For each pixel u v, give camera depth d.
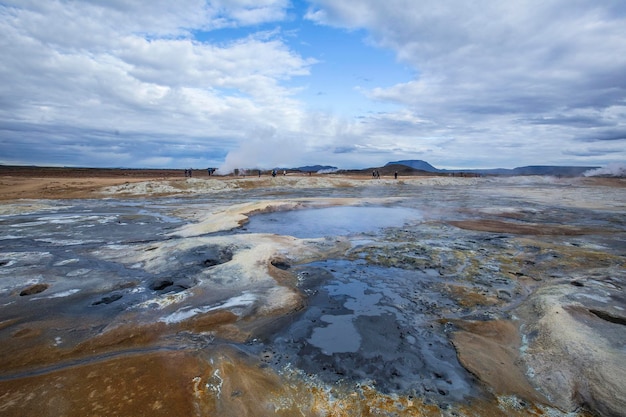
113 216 18.33
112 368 5.00
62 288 8.36
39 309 7.22
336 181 41.69
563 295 7.30
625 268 9.26
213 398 4.45
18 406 4.21
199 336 6.15
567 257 10.38
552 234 13.98
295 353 5.69
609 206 22.20
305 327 6.57
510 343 5.93
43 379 4.75
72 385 4.62
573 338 5.54
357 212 20.23
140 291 8.24
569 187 41.38
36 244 12.41
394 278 9.12
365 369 5.25
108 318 6.82
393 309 7.36
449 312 7.18
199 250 10.98
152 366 5.08
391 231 14.80
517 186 43.72
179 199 26.28
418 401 4.53
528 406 4.43
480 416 4.26
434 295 8.04
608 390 4.42
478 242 12.52
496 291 8.14
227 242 11.72
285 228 15.66
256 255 10.41
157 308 7.17
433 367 5.30
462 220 17.42
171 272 9.42
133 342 5.91
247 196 28.58
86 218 17.67
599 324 6.04
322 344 5.98
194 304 7.35
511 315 6.93
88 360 5.35
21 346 5.73
